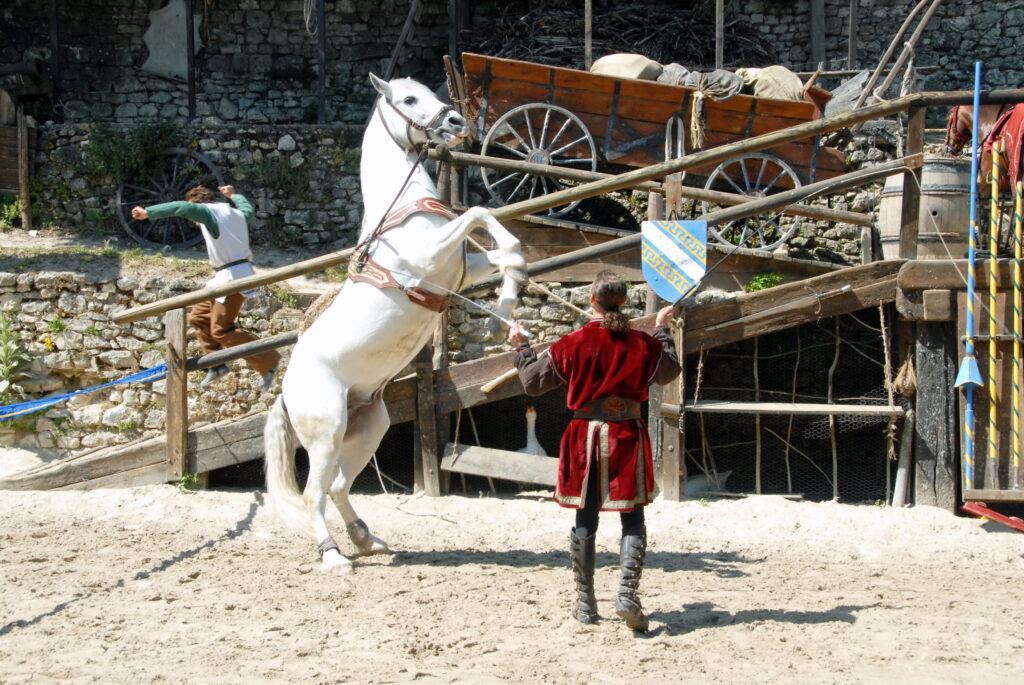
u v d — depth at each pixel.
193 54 14.55
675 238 5.81
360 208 12.90
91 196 12.85
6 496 8.44
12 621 5.30
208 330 8.52
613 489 4.91
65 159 12.81
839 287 8.11
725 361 9.27
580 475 4.99
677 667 4.54
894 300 8.09
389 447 9.52
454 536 7.52
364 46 15.45
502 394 8.53
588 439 4.97
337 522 7.83
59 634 5.06
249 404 9.84
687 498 8.37
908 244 8.07
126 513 8.05
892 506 8.20
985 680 4.38
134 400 10.08
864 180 7.95
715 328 8.24
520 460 8.50
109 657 4.69
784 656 4.70
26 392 10.05
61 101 14.80
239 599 5.73
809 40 15.33
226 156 12.89
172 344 8.49
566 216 11.54
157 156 12.93
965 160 8.21
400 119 6.58
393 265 6.29
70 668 4.52
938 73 15.28
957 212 8.13
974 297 7.79
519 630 5.12
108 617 5.37
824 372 9.19
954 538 7.34
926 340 8.00
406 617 5.36
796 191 7.85
